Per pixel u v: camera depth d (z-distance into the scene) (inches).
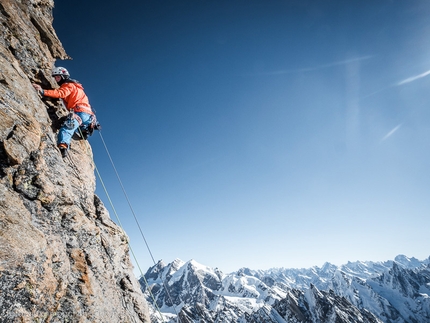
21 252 177.6
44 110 274.5
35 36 338.0
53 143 280.1
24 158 211.2
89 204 343.6
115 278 332.5
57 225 245.9
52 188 239.5
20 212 196.2
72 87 334.6
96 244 307.1
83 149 382.6
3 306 157.9
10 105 216.2
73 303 219.6
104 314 259.0
